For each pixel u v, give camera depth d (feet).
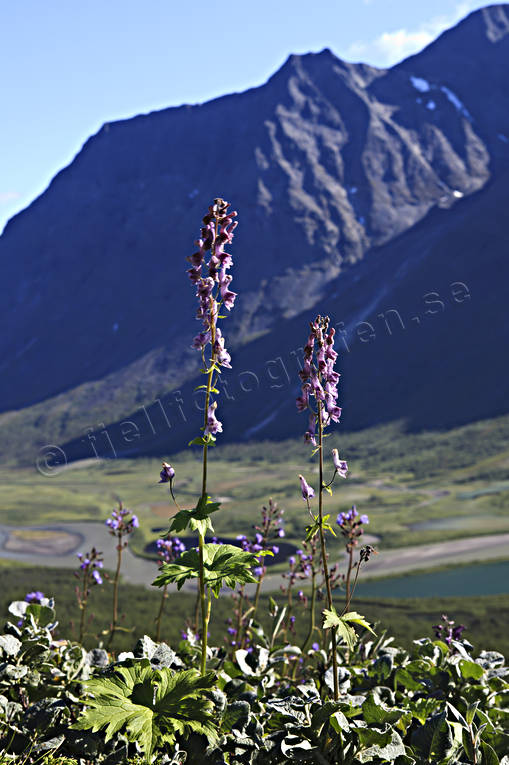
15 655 17.83
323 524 14.71
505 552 467.52
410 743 15.76
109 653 23.11
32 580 405.39
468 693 17.34
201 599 15.37
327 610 13.99
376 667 18.26
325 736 14.46
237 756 14.43
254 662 19.65
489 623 306.96
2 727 15.64
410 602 357.20
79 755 15.51
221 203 15.67
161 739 13.66
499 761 14.55
